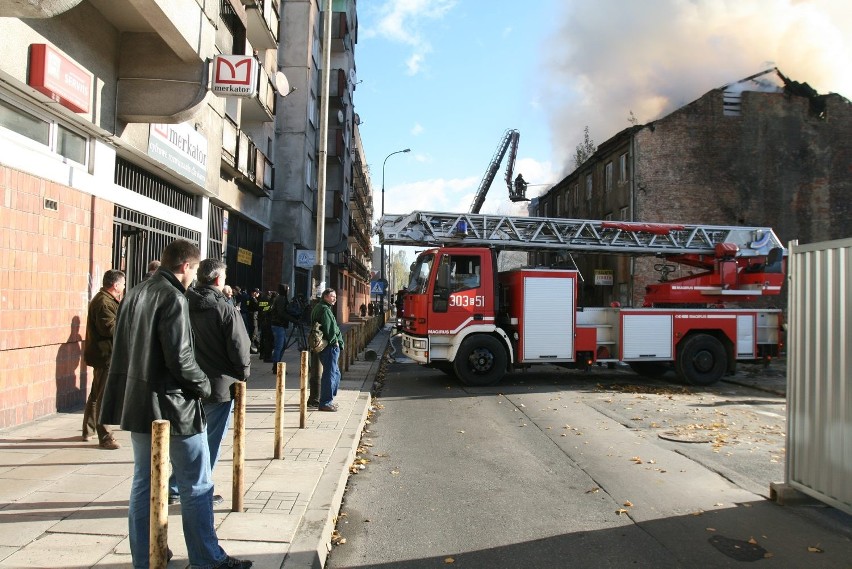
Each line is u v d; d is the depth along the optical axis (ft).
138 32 28.14
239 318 14.46
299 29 80.02
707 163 89.66
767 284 47.09
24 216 21.63
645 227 47.50
